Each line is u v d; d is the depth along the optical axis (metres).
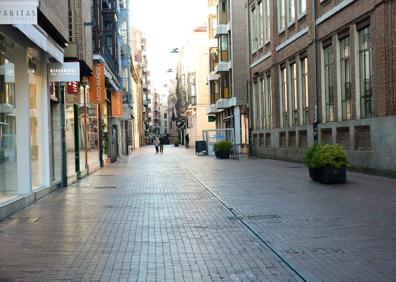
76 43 16.81
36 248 7.33
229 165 27.08
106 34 35.47
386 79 16.25
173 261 6.57
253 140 37.12
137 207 11.47
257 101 36.41
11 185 11.73
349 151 19.11
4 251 7.14
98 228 8.88
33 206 11.75
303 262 6.39
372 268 6.04
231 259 6.62
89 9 20.14
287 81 28.41
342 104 20.55
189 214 10.39
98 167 26.73
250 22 37.41
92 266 6.32
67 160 17.69
